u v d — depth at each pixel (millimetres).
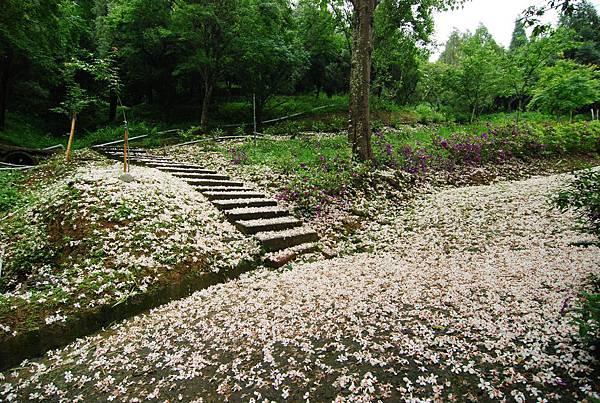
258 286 4629
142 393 2732
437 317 3441
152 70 20109
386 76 26172
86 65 8812
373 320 3479
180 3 17016
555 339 2883
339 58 25656
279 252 5785
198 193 7395
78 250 4824
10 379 3031
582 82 17391
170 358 3131
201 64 17844
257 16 17844
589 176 3641
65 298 3846
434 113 24812
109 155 11641
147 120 20172
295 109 23531
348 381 2672
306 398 2545
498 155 12320
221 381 2797
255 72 19922
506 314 3355
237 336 3410
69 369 3111
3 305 3594
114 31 19438
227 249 5520
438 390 2494
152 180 7270
